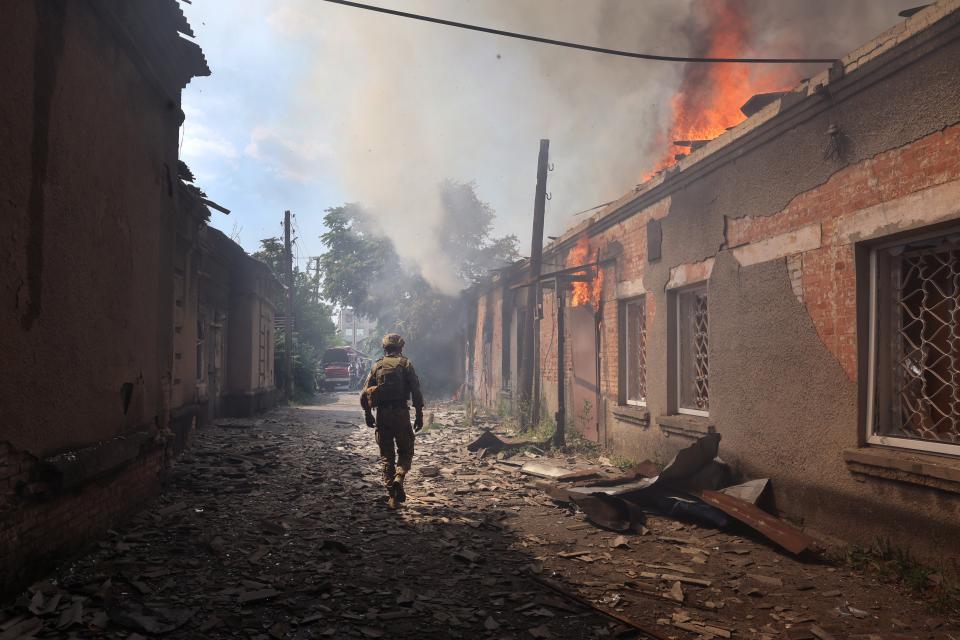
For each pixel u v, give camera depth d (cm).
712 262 687
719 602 395
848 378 488
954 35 394
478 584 425
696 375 773
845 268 492
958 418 420
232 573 429
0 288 344
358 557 477
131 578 405
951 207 397
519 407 1329
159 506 608
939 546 405
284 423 1505
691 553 498
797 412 545
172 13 592
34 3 376
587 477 772
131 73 542
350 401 2667
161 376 661
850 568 455
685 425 729
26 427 370
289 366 2466
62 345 416
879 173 459
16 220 359
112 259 504
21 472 367
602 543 530
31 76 374
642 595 408
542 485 733
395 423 673
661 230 813
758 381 601
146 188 588
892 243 466
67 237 423
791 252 557
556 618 368
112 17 484
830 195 509
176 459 877
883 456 443
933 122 412
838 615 374
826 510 510
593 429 1077
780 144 573
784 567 462
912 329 459
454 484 779
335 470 852
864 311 481
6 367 349
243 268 1677
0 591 343
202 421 1337
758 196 606
